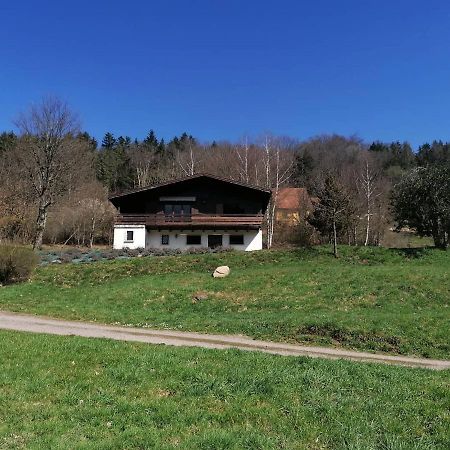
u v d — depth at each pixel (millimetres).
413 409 7426
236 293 22188
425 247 33906
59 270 29062
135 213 44656
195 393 8062
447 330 15828
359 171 71188
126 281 26469
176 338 15078
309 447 6141
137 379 8812
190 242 43594
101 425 6730
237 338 15484
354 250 33656
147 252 37750
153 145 116375
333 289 21734
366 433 6516
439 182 34250
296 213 64312
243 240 43531
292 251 34219
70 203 59781
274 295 21547
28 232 55000
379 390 8383
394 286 21672
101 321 18141
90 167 76750
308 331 16219
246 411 7215
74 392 8070
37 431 6516
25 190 56906
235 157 76625
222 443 6062
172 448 5945
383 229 54594
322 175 71375
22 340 12352
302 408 7348
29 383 8500
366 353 14367
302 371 9445
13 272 26828
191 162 75688
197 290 22656
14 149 70000
